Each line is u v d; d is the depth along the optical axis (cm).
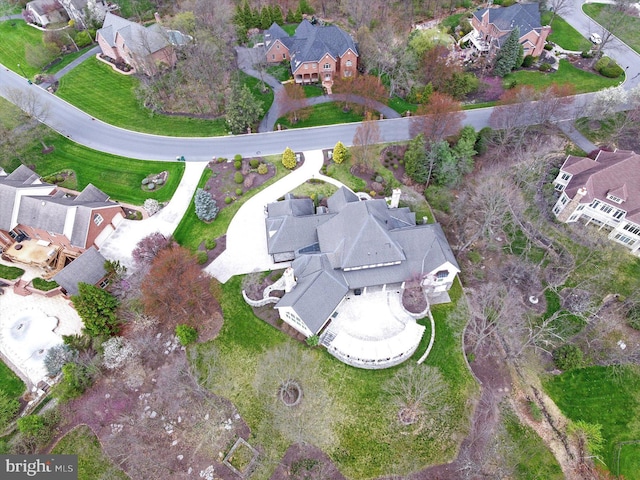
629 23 9869
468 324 5088
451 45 9362
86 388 4616
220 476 4075
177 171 7000
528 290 5538
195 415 4422
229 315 5131
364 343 4797
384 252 5034
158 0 10869
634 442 4372
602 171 5947
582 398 4650
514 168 6706
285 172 6894
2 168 6875
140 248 5550
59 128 7775
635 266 5716
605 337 5088
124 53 8900
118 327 4934
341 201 5812
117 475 4097
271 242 5469
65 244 5872
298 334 4931
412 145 6512
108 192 6719
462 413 4438
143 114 8044
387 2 9919
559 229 6141
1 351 5019
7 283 5650
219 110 8006
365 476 4062
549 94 6919
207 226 6184
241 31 9456
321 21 10350
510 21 8725
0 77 8962
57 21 10456
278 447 4216
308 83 8600
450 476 4075
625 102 7200
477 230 6112
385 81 8512
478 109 7881
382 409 4403
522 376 4772
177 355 4838
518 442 4328
